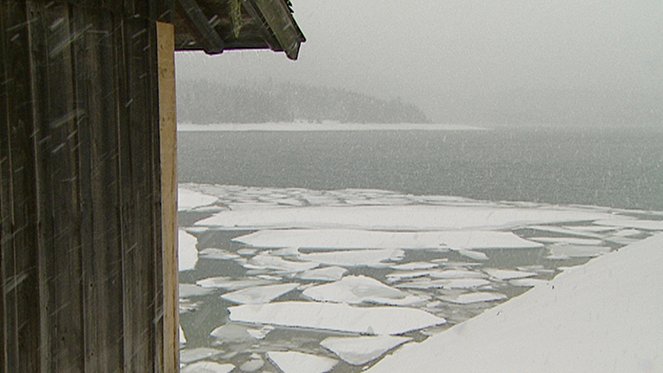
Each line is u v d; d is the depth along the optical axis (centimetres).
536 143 8694
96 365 186
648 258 844
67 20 170
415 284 1175
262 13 232
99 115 185
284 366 761
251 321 940
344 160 5191
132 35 203
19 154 154
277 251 1481
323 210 2136
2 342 150
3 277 150
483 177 3622
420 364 602
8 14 150
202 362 773
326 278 1221
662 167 4231
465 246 1539
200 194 2667
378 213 2053
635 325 576
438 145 8006
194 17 243
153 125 217
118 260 196
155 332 221
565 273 923
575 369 498
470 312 991
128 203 202
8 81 150
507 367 530
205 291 1120
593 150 6562
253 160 5228
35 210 160
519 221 1925
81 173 177
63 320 171
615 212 2147
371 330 899
